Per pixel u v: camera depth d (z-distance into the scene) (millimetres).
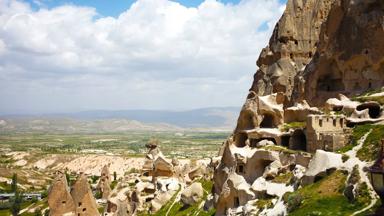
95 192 194375
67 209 106062
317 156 76000
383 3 97812
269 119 104875
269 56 139750
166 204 127875
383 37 96938
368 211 58000
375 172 23422
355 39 102250
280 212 71438
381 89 96312
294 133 91875
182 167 177125
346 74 105438
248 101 105875
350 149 77312
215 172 104125
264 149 91125
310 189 71625
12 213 184500
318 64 111250
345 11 105375
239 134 105062
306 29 137000
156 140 167000
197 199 117250
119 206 126625
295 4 138750
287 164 86000
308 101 112312
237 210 84875
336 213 61438
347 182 67375
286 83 132000
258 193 84188
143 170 161750
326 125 85688
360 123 86375
